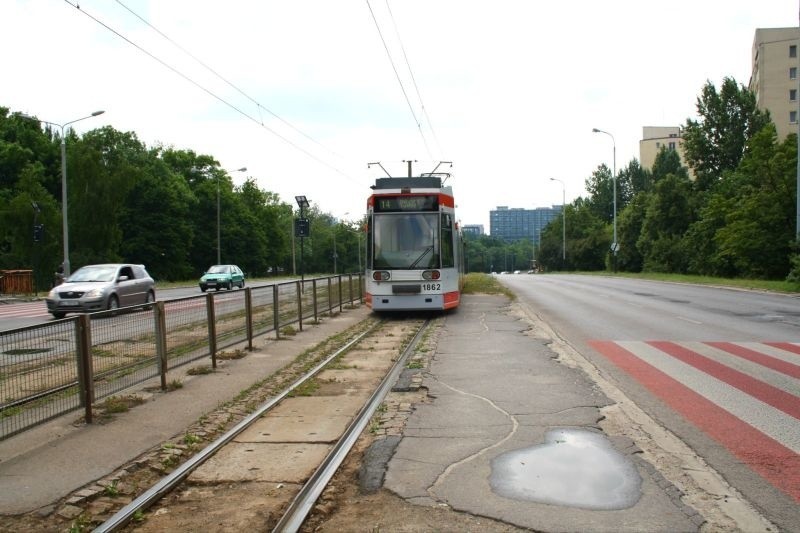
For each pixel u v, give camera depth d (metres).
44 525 4.42
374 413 7.29
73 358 6.81
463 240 29.81
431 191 18.16
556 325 15.98
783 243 39.53
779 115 79.94
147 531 4.35
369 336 14.34
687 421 6.72
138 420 7.11
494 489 4.90
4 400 5.87
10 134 60.88
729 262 50.50
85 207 48.56
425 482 5.06
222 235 82.25
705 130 68.12
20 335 6.07
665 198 63.81
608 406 7.38
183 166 82.94
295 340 13.80
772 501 4.61
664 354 11.20
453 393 8.16
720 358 10.75
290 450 6.04
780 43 79.75
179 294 37.03
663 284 39.53
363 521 4.39
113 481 5.20
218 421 7.05
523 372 9.51
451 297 18.59
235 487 5.13
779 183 40.25
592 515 4.41
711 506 4.53
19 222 42.81
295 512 4.58
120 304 20.53
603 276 57.06
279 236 97.50
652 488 4.87
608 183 115.94
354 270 125.50
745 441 6.03
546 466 5.39
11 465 5.59
